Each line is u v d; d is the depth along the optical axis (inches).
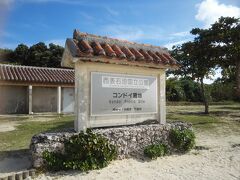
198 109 1043.9
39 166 221.6
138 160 259.8
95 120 263.0
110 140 253.0
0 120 637.3
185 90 1590.8
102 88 267.1
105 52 256.4
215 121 604.1
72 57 242.7
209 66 762.8
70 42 254.1
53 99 832.3
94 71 263.4
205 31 733.9
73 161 224.8
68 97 842.2
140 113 292.7
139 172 229.3
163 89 310.8
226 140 386.0
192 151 309.0
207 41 722.8
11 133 442.6
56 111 832.9
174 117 686.5
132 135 267.7
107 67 270.8
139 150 272.2
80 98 253.6
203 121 601.6
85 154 228.5
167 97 1477.6
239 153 305.6
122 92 280.1
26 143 351.9
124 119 282.5
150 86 301.4
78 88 253.8
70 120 628.4
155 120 304.7
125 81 282.5
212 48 730.2
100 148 233.9
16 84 743.7
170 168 244.5
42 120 637.9
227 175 229.9
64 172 220.5
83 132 241.9
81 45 254.4
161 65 294.0
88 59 249.8
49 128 501.4
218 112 869.8
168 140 295.7
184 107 1198.3
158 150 271.7
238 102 1546.5
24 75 775.1
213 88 1648.6
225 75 887.1
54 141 229.6
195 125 536.4
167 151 285.7
